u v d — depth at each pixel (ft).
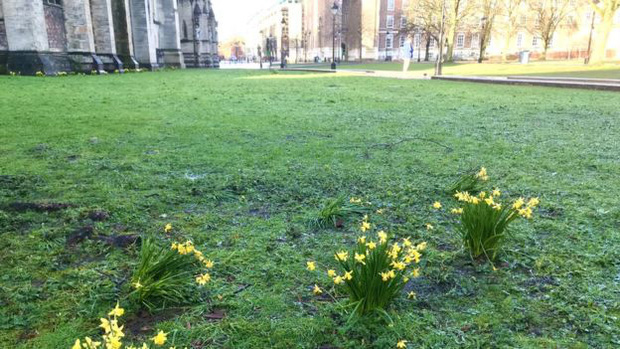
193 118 28.50
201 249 9.63
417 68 128.36
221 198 13.17
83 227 10.54
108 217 11.47
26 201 12.38
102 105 35.19
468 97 43.47
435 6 165.27
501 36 222.89
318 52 306.96
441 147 20.20
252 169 16.37
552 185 14.51
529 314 7.27
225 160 17.63
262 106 35.58
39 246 9.69
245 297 7.73
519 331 6.87
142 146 20.16
